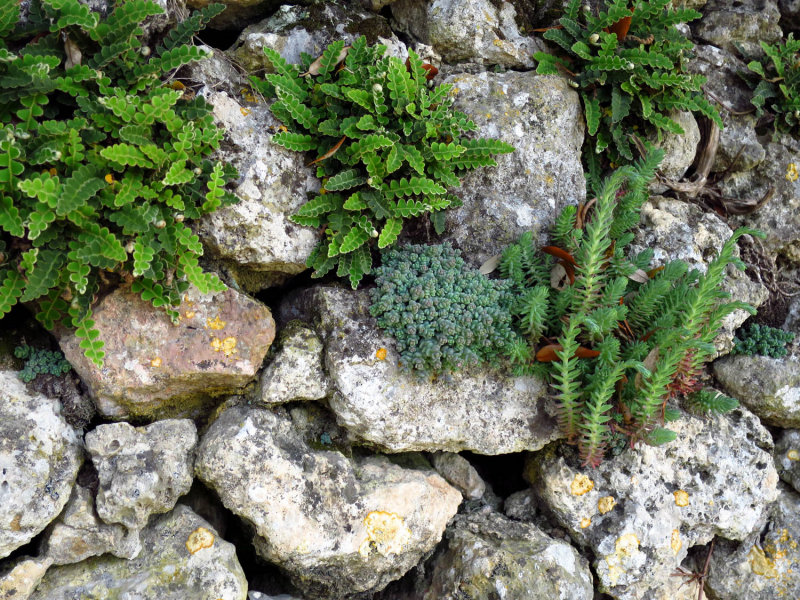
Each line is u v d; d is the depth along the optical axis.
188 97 0.57
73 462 0.54
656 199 0.73
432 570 0.62
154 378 0.56
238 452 0.56
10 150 0.50
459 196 0.64
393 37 0.65
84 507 0.53
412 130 0.61
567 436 0.62
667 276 0.61
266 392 0.59
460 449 0.63
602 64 0.66
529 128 0.65
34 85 0.51
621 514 0.63
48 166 0.52
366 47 0.62
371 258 0.62
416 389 0.60
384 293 0.60
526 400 0.62
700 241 0.70
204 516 0.60
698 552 0.70
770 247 0.77
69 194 0.50
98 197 0.52
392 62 0.59
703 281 0.59
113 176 0.54
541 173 0.65
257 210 0.58
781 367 0.70
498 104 0.65
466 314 0.59
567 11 0.68
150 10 0.53
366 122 0.58
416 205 0.60
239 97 0.60
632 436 0.61
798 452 0.71
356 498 0.58
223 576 0.55
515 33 0.68
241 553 0.63
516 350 0.59
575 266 0.60
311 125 0.59
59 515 0.54
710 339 0.62
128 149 0.52
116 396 0.56
